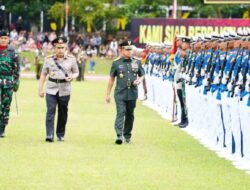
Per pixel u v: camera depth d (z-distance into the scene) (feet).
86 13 317.01
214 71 85.76
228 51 81.56
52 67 83.30
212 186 60.64
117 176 63.98
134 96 83.66
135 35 213.46
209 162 71.92
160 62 130.11
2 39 85.15
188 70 98.32
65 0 327.06
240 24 200.64
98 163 70.08
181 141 86.53
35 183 60.59
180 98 101.60
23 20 338.34
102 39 319.88
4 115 86.22
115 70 83.92
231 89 78.02
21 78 219.20
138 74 84.58
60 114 84.23
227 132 80.79
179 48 106.73
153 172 66.08
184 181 62.44
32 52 285.84
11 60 85.56
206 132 91.04
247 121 73.77
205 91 89.81
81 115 114.42
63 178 62.75
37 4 329.93
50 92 83.41
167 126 101.86
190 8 303.07
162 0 294.46
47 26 337.93
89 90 175.11
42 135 89.04
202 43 93.45
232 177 64.44
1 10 311.47
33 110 120.06
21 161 70.33
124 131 84.48
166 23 210.59
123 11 311.68
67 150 77.30
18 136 87.76
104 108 127.34
